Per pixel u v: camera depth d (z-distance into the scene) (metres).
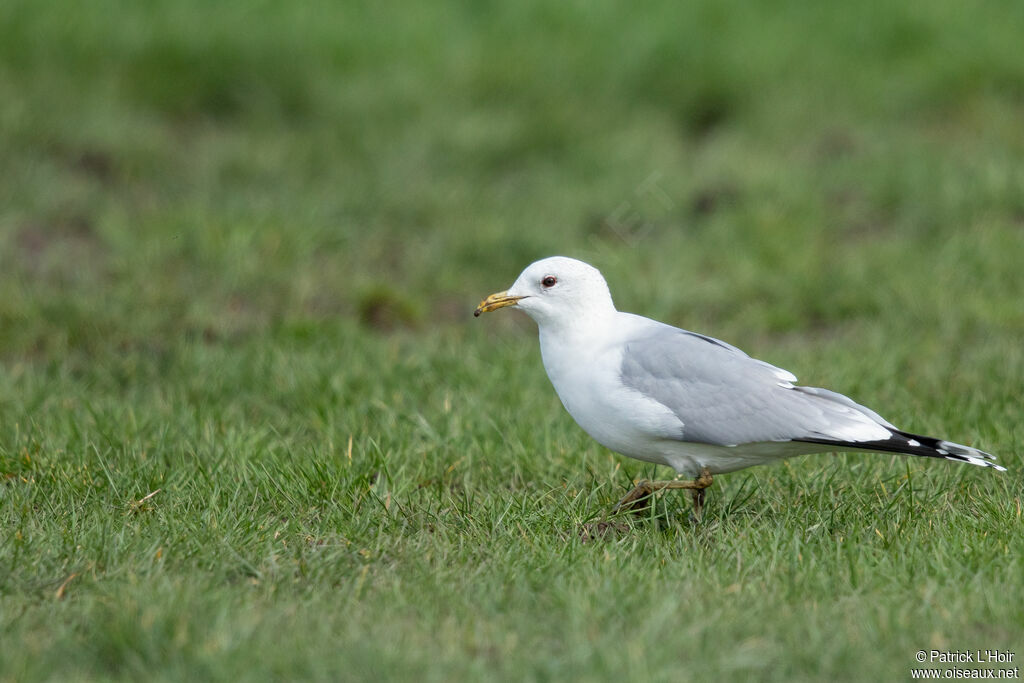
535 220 15.93
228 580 7.16
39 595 6.89
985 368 11.24
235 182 16.91
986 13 21.58
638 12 21.53
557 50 20.28
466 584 6.99
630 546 7.66
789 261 14.67
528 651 6.15
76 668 6.04
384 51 20.09
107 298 13.00
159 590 6.62
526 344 12.47
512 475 9.15
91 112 17.73
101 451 9.27
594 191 16.75
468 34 20.77
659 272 14.42
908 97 19.41
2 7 19.02
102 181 16.67
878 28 21.23
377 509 8.22
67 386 10.84
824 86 19.72
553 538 7.80
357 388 11.01
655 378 7.96
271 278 13.92
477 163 17.66
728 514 8.30
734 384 7.87
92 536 7.52
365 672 5.88
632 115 19.12
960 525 7.86
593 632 6.33
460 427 9.83
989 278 14.04
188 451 9.34
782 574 7.07
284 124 18.69
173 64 19.08
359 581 6.98
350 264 14.80
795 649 6.15
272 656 6.01
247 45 19.48
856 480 8.88
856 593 6.82
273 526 7.91
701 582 6.99
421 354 11.78
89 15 19.45
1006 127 18.27
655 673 5.84
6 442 9.45
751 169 17.08
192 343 12.09
